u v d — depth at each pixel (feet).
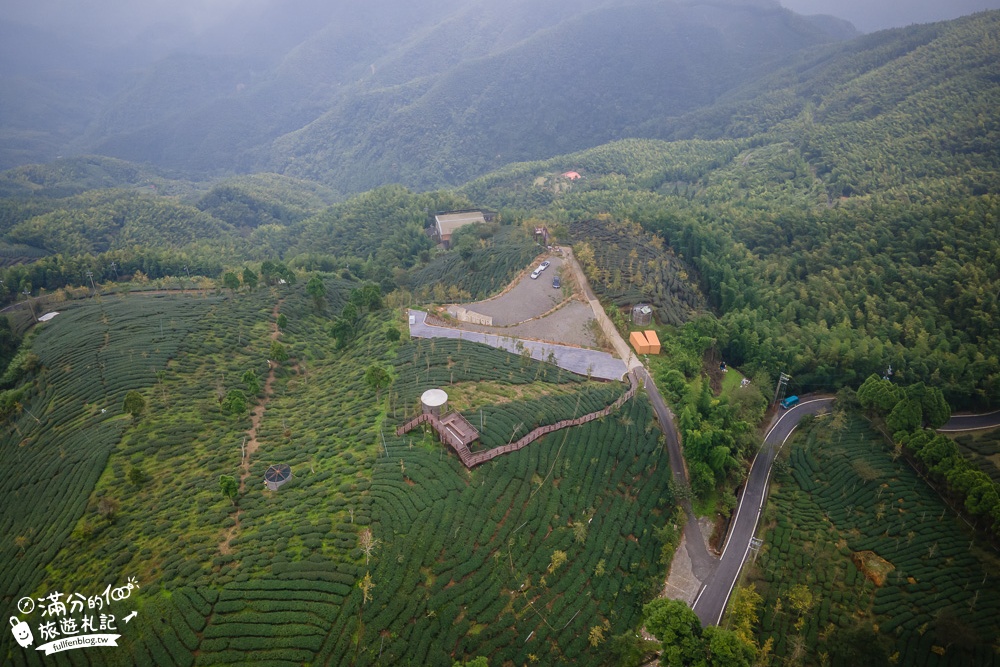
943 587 271.69
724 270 547.49
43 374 398.83
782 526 305.53
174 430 320.29
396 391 343.67
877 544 296.30
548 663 218.79
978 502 302.25
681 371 397.80
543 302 506.48
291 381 409.90
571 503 281.33
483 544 246.47
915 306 504.43
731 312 484.33
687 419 338.95
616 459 314.76
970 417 422.82
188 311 481.87
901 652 244.01
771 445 375.86
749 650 218.38
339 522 242.99
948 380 427.74
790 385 433.48
